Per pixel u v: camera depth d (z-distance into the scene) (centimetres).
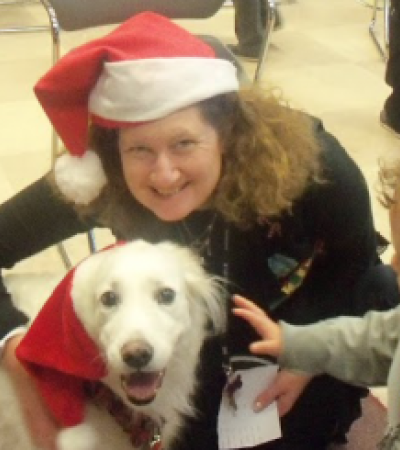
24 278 146
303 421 150
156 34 115
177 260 118
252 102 126
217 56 130
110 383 121
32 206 138
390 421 111
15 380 129
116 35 115
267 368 142
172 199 121
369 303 145
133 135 115
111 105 114
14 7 437
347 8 446
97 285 112
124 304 110
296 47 380
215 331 132
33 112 307
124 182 129
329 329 124
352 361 122
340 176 131
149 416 128
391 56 284
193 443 143
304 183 128
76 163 124
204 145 117
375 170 263
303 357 124
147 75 111
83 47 117
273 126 127
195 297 121
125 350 105
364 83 341
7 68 351
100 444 124
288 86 334
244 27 355
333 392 149
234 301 130
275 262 140
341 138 289
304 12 436
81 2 209
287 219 133
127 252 115
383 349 119
